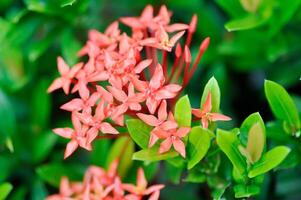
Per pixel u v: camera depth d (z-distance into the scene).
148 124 0.42
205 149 0.42
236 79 0.57
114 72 0.42
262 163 0.42
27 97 0.55
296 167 0.51
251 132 0.41
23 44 0.57
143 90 0.41
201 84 0.55
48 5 0.51
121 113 0.41
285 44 0.52
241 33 0.52
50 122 0.55
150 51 0.44
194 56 0.55
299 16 0.51
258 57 0.54
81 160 0.54
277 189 0.51
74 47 0.52
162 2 0.55
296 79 0.52
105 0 0.56
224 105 0.55
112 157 0.49
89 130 0.42
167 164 0.48
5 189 0.47
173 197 0.53
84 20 0.54
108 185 0.45
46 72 0.55
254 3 0.50
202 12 0.55
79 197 0.46
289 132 0.45
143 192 0.44
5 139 0.52
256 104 0.56
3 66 0.55
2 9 0.56
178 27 0.45
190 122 0.42
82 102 0.42
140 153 0.42
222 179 0.44
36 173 0.52
